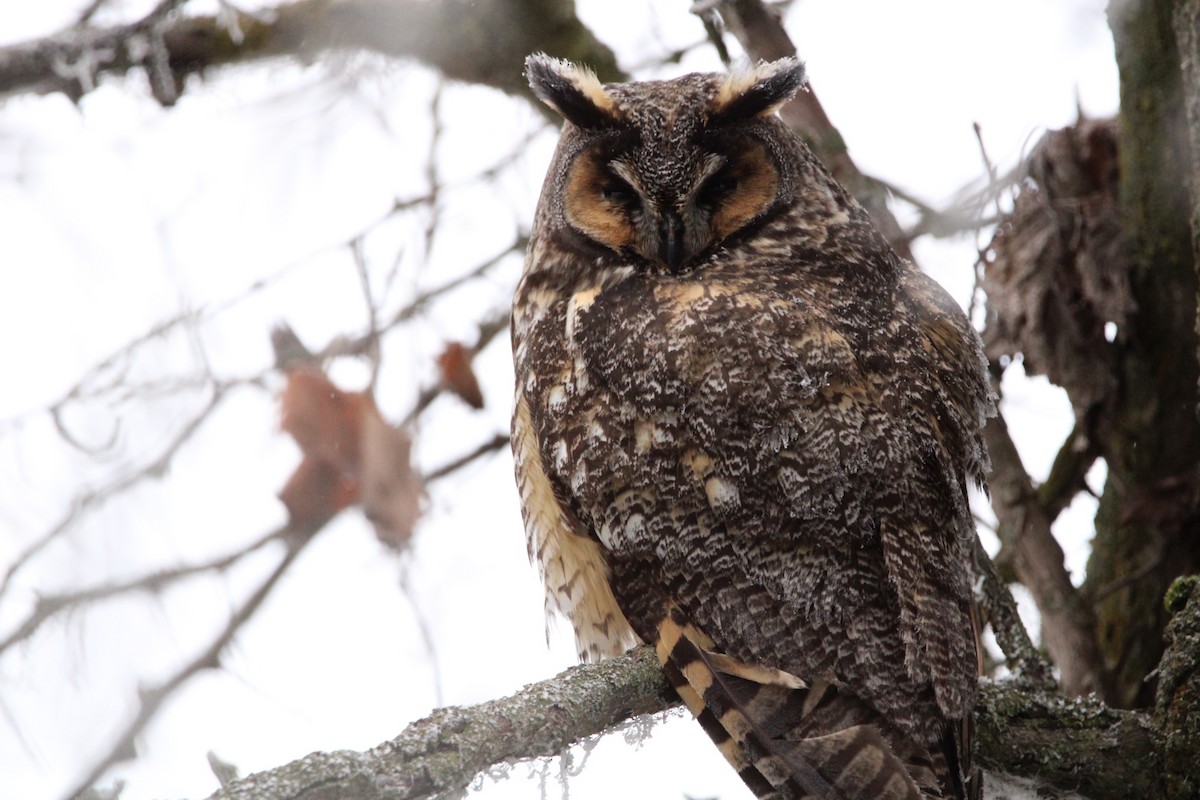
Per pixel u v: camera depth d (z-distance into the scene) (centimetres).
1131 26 1054
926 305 902
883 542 788
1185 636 846
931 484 815
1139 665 1084
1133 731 839
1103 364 1097
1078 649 1052
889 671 773
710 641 797
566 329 891
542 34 1319
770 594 790
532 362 898
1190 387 1084
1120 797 834
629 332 849
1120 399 1100
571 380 862
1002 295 1114
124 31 1259
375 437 1204
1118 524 1136
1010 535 1079
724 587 796
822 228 927
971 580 842
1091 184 1110
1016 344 1112
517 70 1333
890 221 1061
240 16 1291
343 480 1211
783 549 792
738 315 833
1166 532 1091
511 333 991
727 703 775
